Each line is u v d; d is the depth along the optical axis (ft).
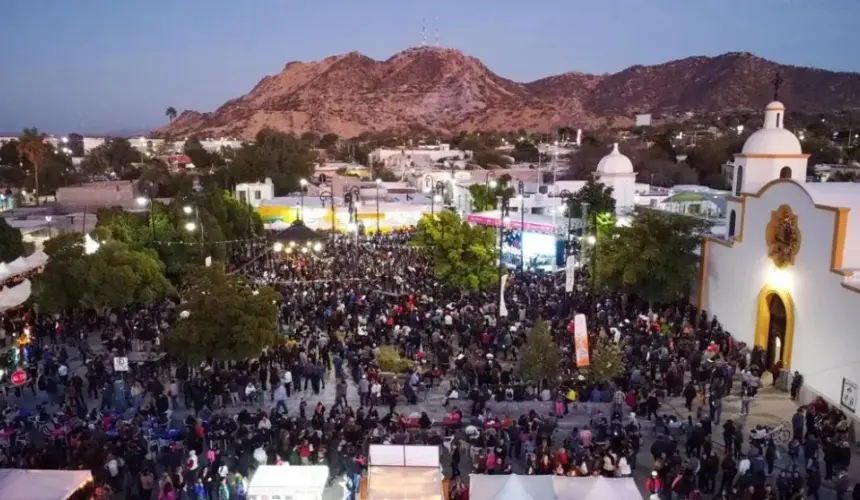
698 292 109.70
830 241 77.92
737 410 79.25
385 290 124.26
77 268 100.27
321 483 53.42
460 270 119.24
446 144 552.00
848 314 74.69
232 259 160.97
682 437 70.23
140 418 70.08
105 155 436.76
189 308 81.82
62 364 84.69
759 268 92.43
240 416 68.74
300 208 205.77
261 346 81.30
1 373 82.53
